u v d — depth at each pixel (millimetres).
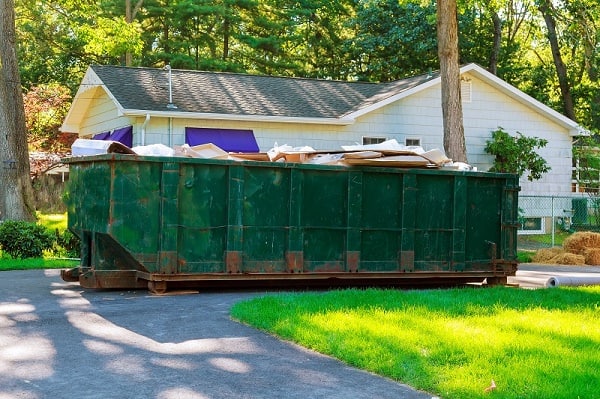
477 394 5758
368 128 24562
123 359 6973
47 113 33406
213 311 9414
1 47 20000
